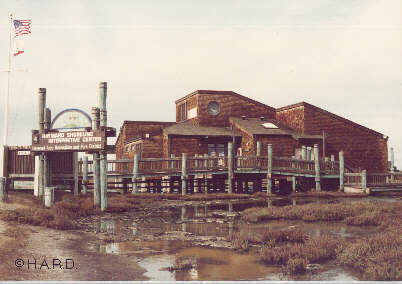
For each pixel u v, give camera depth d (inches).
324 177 1202.6
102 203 706.8
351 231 516.1
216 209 767.1
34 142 734.5
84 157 934.4
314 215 633.6
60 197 789.2
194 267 336.8
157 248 410.9
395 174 1280.8
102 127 703.1
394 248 362.9
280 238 448.8
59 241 413.4
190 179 1133.1
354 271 324.8
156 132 1409.9
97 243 426.3
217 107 1572.3
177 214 690.8
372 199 983.0
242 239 440.8
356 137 1499.8
